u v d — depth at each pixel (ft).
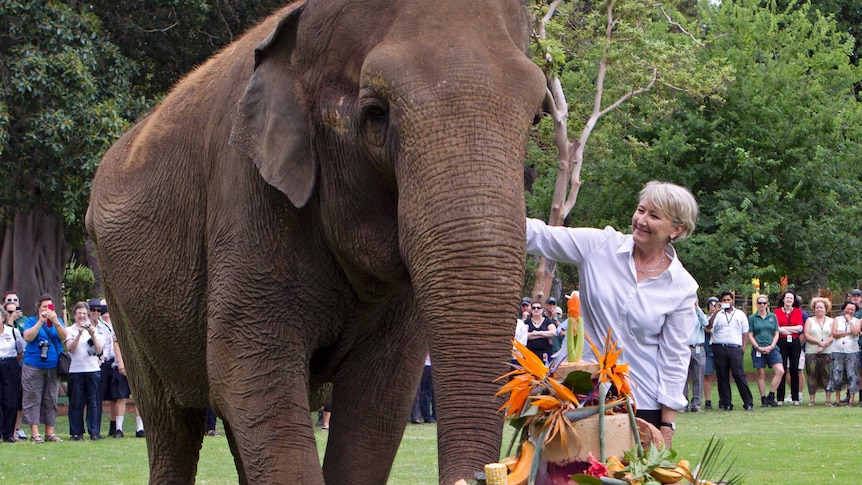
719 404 67.26
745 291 87.97
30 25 67.46
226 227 15.55
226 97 16.30
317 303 15.43
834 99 100.94
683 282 16.92
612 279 16.89
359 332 16.51
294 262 15.17
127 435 55.52
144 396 20.21
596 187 100.32
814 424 54.54
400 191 12.74
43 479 36.22
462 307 11.88
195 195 16.81
